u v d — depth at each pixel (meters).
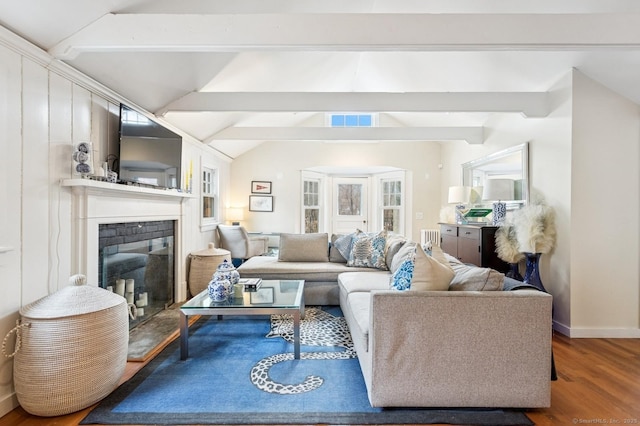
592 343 2.66
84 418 1.65
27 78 1.83
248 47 1.89
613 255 2.81
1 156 1.68
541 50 1.92
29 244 1.86
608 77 2.73
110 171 2.53
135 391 1.89
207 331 2.84
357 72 4.77
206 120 4.09
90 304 1.80
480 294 1.68
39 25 1.75
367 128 4.70
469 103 3.24
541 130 3.25
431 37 1.87
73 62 2.14
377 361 1.69
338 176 6.98
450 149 5.93
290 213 6.36
